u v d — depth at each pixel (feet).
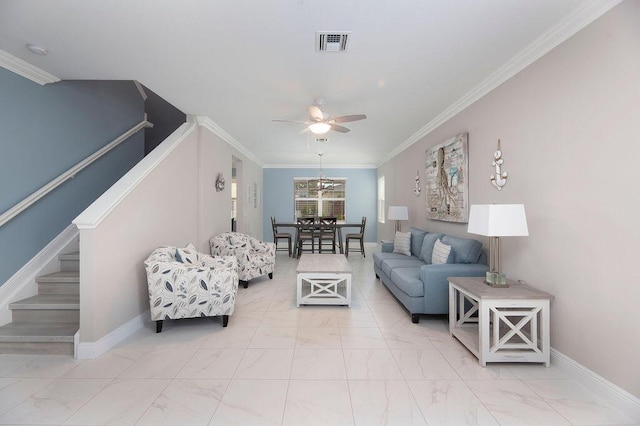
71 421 5.51
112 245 8.57
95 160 12.03
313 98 11.41
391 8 6.29
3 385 6.61
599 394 6.14
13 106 8.89
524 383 6.68
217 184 15.93
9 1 5.98
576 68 6.61
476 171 10.81
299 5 6.19
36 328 8.40
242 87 10.40
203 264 11.00
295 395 6.27
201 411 5.78
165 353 8.09
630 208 5.56
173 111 18.52
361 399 6.15
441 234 12.99
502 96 9.23
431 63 8.70
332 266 12.76
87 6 6.16
